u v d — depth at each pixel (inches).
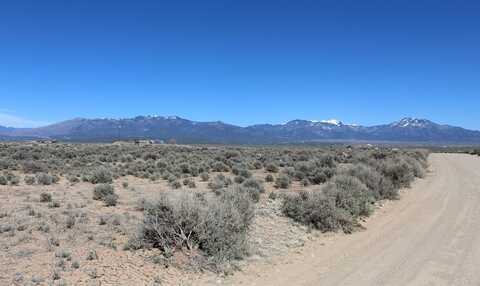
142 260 429.4
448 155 3454.7
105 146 3142.2
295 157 2143.2
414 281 400.8
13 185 979.3
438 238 570.6
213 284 385.4
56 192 885.2
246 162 1771.7
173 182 1021.2
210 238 446.9
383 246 533.0
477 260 466.9
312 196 665.0
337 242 558.3
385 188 927.7
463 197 960.3
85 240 506.3
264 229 585.6
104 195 817.5
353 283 395.5
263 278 408.8
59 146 2935.5
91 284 363.6
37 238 508.1
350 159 2020.2
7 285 352.2
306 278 410.3
